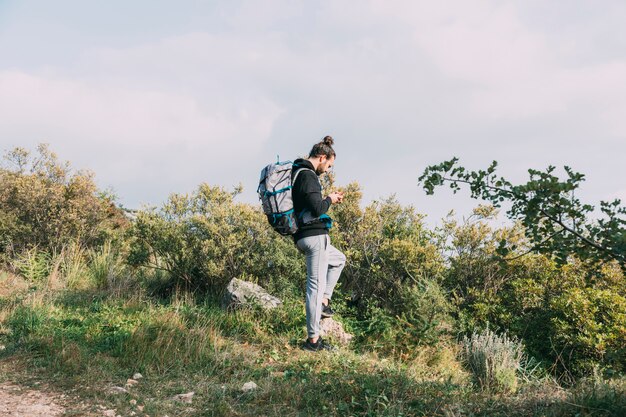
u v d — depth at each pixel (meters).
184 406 3.85
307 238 5.24
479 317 6.97
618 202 3.26
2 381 4.26
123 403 3.83
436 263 7.49
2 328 5.85
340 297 7.48
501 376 5.13
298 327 6.14
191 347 5.14
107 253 10.16
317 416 3.67
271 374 4.68
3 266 10.00
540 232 3.48
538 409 3.62
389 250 7.50
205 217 7.95
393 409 3.61
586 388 3.96
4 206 10.59
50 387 4.15
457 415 3.54
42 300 7.46
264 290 7.34
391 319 6.48
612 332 5.99
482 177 3.54
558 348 6.38
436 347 6.04
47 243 10.52
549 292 7.07
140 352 4.99
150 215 8.45
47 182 10.87
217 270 7.56
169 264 8.22
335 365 4.90
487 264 7.46
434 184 3.63
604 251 3.20
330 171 8.63
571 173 3.29
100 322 6.11
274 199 5.09
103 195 12.30
